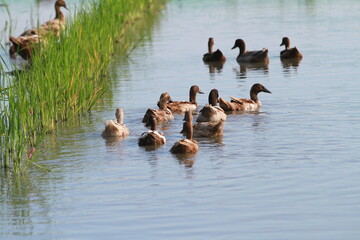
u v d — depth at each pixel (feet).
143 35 143.54
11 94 62.18
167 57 116.37
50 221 44.24
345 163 53.88
